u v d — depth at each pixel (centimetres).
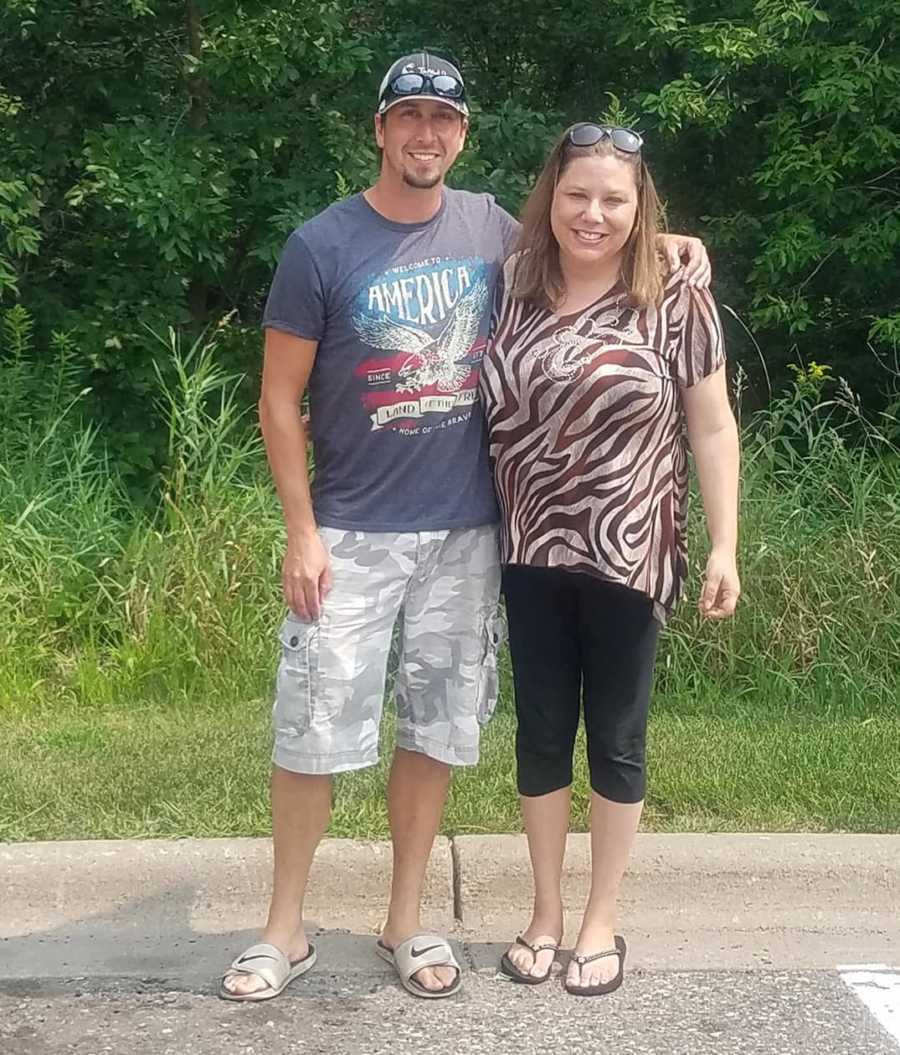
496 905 379
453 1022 321
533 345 315
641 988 340
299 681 325
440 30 1066
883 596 623
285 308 315
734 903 382
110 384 895
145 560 623
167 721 533
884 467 691
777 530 639
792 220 911
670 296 318
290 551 324
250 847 383
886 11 862
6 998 330
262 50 875
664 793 434
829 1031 317
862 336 969
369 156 915
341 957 354
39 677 591
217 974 344
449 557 328
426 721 334
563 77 1085
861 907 383
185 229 862
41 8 891
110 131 857
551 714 338
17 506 656
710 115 909
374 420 318
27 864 374
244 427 837
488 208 338
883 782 448
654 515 317
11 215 827
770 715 566
